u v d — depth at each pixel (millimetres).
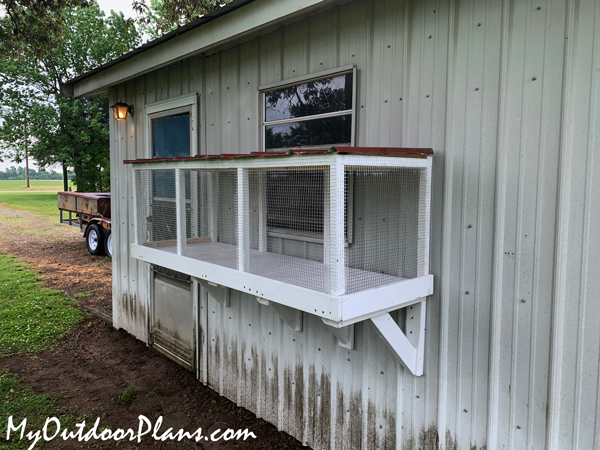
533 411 1745
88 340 4805
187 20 9492
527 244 1729
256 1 2580
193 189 2799
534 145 1688
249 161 2010
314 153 1671
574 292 1609
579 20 1553
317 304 1694
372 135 2279
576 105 1572
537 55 1665
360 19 2312
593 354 1573
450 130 1950
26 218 17609
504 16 1754
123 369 4086
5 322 5250
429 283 2018
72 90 5102
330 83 2504
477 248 1887
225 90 3307
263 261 2250
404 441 2227
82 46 19094
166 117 4043
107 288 7203
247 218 2119
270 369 3072
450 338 2004
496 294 1833
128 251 4742
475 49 1852
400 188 2061
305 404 2811
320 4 2260
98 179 19391
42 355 4379
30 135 19000
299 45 2672
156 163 2785
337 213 1603
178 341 4102
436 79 1995
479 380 1912
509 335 1802
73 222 11398
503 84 1767
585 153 1558
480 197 1863
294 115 2756
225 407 3412
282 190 2238
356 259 2285
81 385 3766
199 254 2551
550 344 1683
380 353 2314
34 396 3533
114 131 4824
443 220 1997
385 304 1802
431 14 2006
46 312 5691
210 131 3494
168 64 3564
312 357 2730
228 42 3150
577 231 1591
